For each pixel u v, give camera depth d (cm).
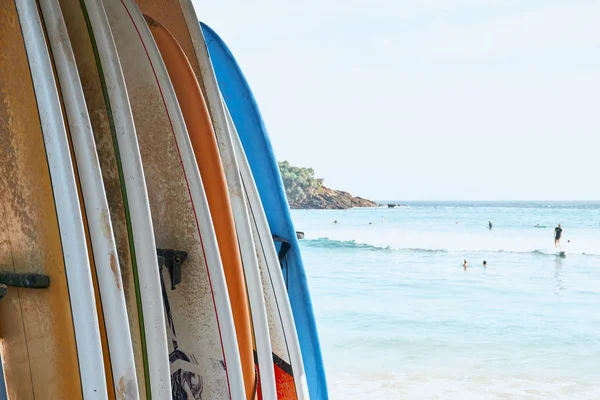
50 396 144
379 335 1116
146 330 156
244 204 203
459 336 1123
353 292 1664
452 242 3011
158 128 189
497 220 4922
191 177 183
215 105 208
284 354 229
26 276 138
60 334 139
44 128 139
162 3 218
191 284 184
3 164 150
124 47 194
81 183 143
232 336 178
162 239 190
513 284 1830
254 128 268
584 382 823
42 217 141
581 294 1656
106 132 162
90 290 134
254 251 203
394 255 2544
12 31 145
